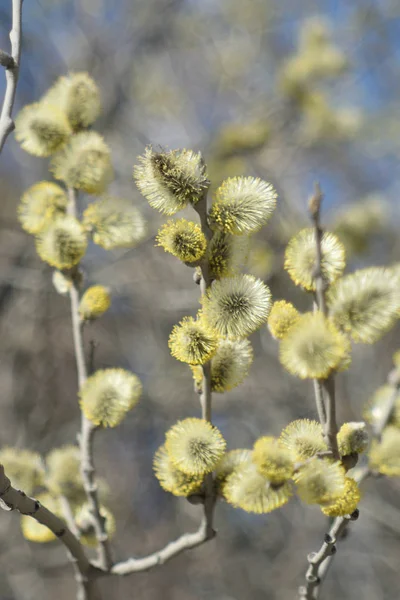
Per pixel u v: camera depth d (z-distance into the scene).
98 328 9.40
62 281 2.65
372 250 6.38
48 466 2.81
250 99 8.58
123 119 8.41
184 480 2.13
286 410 7.79
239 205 1.92
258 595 8.38
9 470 2.65
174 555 2.38
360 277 1.71
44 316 8.27
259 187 1.96
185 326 1.94
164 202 1.92
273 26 9.24
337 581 8.27
